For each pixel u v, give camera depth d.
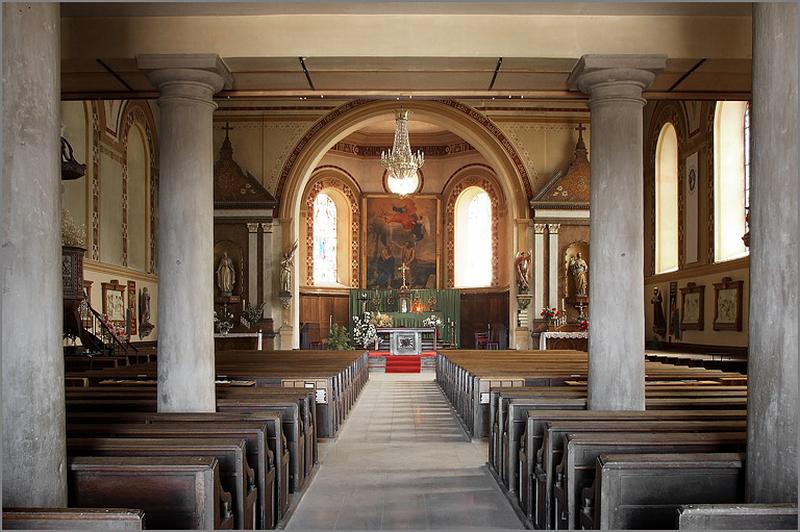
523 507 7.25
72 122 17.16
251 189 24.41
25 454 4.28
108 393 9.21
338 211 30.38
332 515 7.23
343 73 9.39
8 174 4.30
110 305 18.92
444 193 30.53
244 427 6.04
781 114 4.54
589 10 8.66
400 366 24.91
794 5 4.53
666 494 4.52
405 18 8.84
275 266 24.50
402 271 30.00
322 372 11.89
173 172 8.66
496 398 9.23
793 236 4.47
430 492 8.13
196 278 8.59
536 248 24.30
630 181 8.72
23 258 4.31
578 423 6.05
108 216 19.16
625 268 8.60
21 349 4.30
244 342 23.73
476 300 29.31
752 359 4.64
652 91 10.06
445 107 24.53
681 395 8.81
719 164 18.39
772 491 4.46
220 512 4.88
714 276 18.41
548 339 23.52
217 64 8.70
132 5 8.48
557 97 10.27
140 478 4.43
